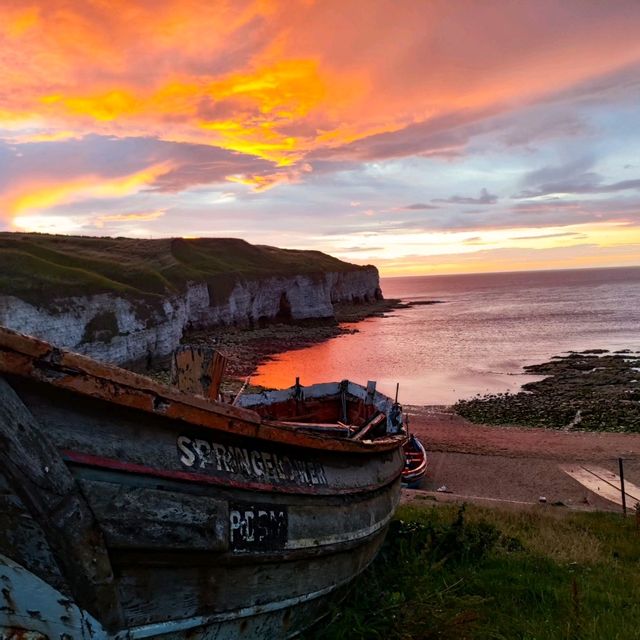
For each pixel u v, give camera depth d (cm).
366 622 538
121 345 4803
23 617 340
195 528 380
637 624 573
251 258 10131
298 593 483
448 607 573
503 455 2248
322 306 9525
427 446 2397
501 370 4725
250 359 5541
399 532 823
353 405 1171
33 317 4238
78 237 9162
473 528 880
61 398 333
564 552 827
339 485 552
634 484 1875
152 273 6212
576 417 2925
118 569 352
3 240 6059
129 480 358
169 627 382
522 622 578
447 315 10556
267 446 468
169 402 369
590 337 6869
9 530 320
